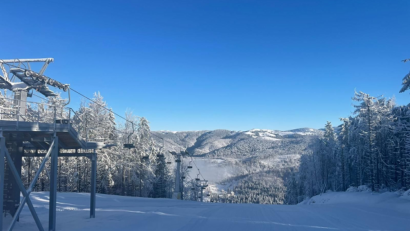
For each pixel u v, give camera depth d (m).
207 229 11.95
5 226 11.03
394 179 48.16
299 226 13.45
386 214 19.16
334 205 27.92
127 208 19.97
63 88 15.00
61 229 11.15
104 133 41.84
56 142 11.10
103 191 43.81
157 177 52.88
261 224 13.77
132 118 47.31
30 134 11.56
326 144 67.44
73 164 40.34
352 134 54.97
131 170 46.88
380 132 46.31
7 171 11.95
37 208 18.38
